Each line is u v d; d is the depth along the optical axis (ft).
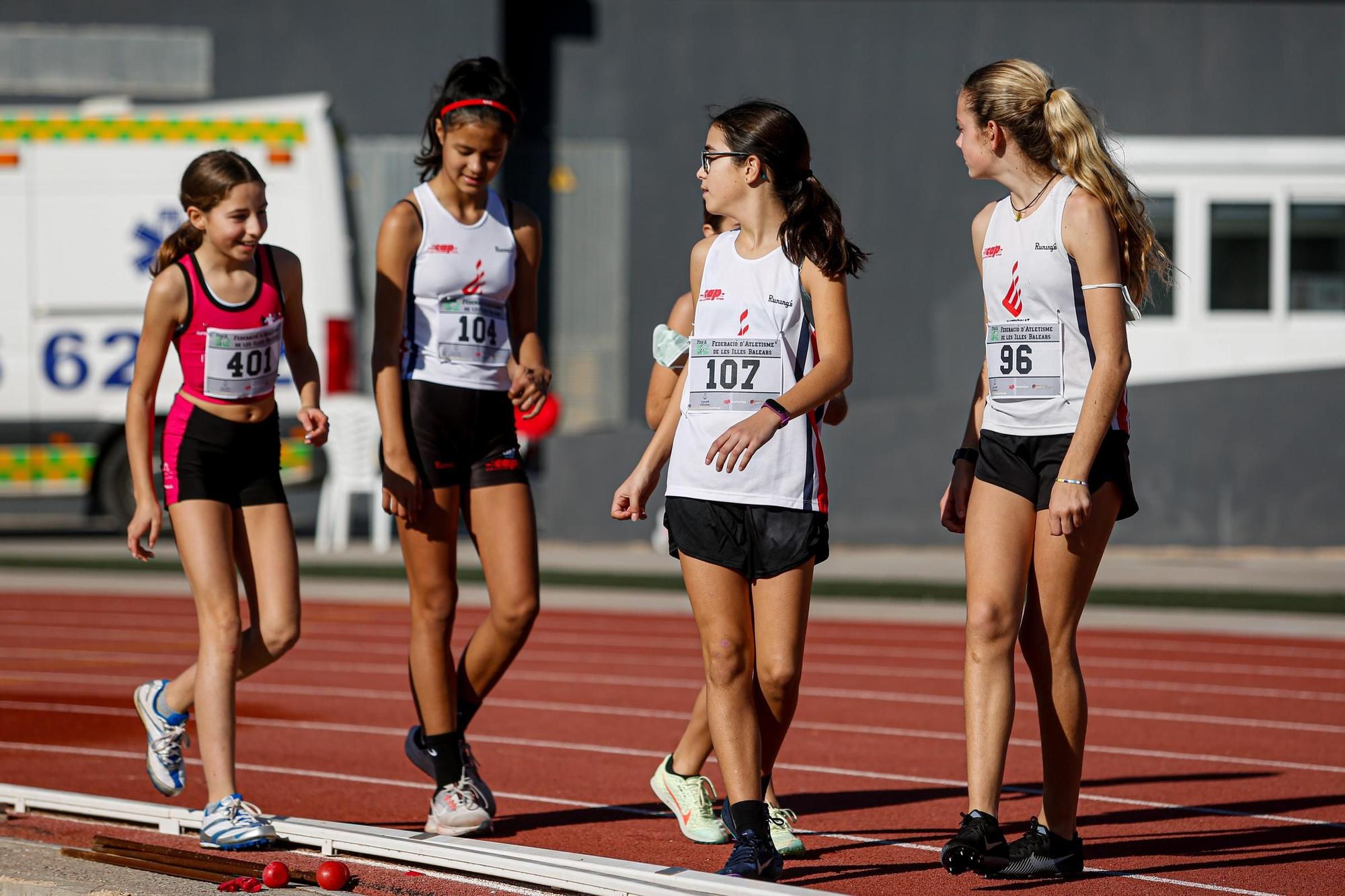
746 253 51.60
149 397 57.62
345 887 51.65
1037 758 77.92
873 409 196.95
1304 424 186.70
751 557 50.88
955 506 55.01
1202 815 64.28
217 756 56.03
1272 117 239.91
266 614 57.67
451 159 57.77
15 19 246.27
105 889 51.29
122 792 68.54
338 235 180.34
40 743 81.30
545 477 200.75
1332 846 58.49
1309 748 80.28
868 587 156.25
